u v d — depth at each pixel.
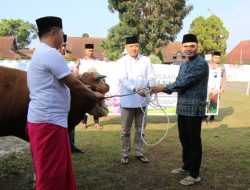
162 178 5.61
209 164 6.31
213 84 10.42
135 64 6.15
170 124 10.27
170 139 8.27
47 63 3.47
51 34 3.59
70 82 3.55
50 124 3.54
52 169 3.57
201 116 5.25
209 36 53.41
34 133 3.57
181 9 38.16
